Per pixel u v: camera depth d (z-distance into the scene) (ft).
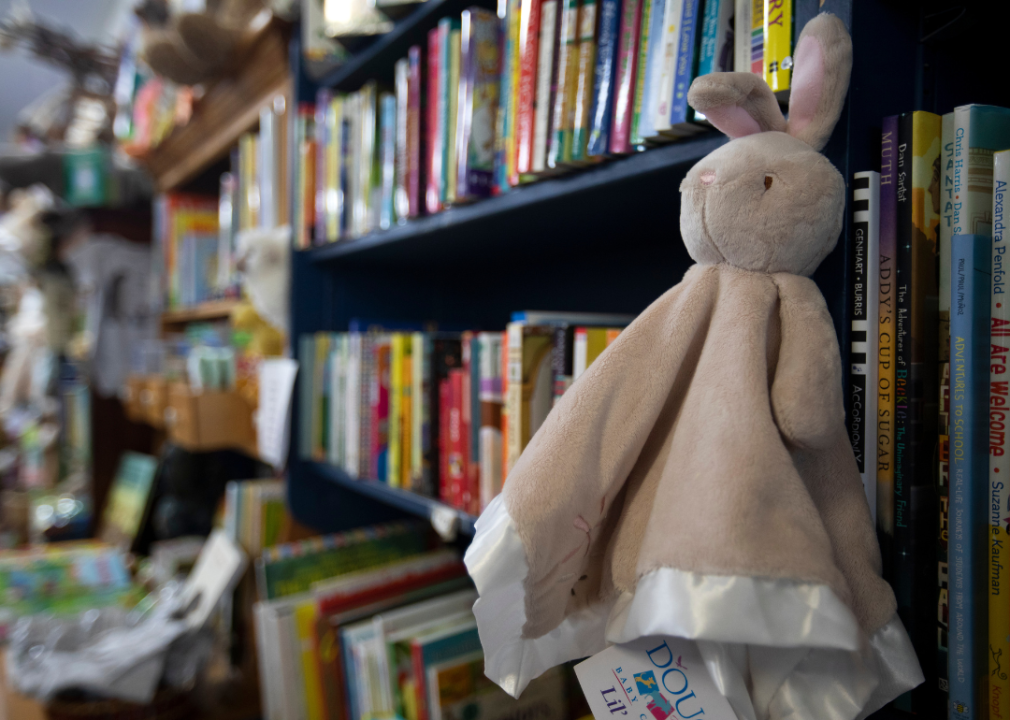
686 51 1.79
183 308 6.05
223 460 5.94
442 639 2.61
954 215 1.59
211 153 5.37
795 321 1.38
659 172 1.95
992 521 1.57
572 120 2.13
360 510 4.19
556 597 1.52
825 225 1.39
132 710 3.58
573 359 2.24
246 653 4.21
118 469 7.32
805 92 1.48
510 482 1.47
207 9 4.92
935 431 1.62
